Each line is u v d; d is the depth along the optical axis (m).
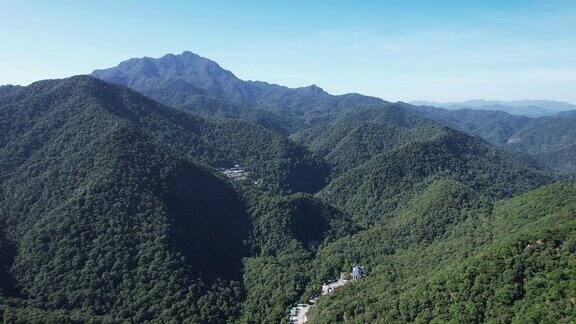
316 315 165.00
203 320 173.38
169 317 172.50
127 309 176.12
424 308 138.62
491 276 133.62
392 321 140.00
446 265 166.75
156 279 186.88
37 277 187.38
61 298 179.00
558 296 118.06
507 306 124.31
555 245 134.50
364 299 161.00
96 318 165.75
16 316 157.50
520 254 135.88
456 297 134.00
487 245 173.00
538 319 114.12
